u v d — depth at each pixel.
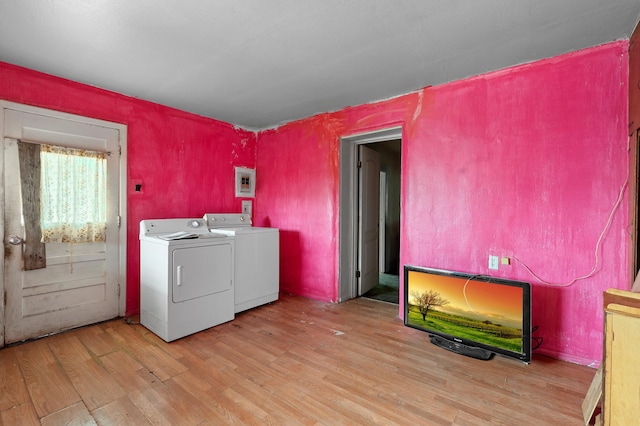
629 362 1.16
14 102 2.35
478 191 2.48
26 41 1.99
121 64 2.32
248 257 3.21
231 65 2.33
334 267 3.47
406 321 2.58
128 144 2.98
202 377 1.95
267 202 4.13
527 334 2.01
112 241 2.89
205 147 3.65
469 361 2.16
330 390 1.82
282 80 2.60
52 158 2.52
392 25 1.80
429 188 2.74
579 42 1.98
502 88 2.37
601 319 2.03
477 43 2.00
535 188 2.24
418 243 2.81
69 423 1.53
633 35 1.81
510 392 1.80
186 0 1.57
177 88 2.79
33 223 2.44
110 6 1.62
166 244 2.48
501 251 2.38
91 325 2.77
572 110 2.10
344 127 3.34
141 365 2.08
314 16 1.71
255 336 2.58
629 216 1.86
